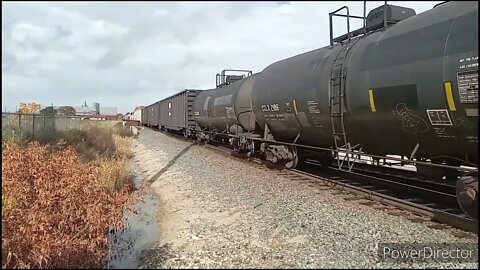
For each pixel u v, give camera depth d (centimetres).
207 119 2505
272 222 771
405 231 672
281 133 1385
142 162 2042
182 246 675
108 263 608
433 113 673
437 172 785
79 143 1884
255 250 621
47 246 607
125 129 4375
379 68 788
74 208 780
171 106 4106
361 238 646
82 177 926
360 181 1143
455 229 675
